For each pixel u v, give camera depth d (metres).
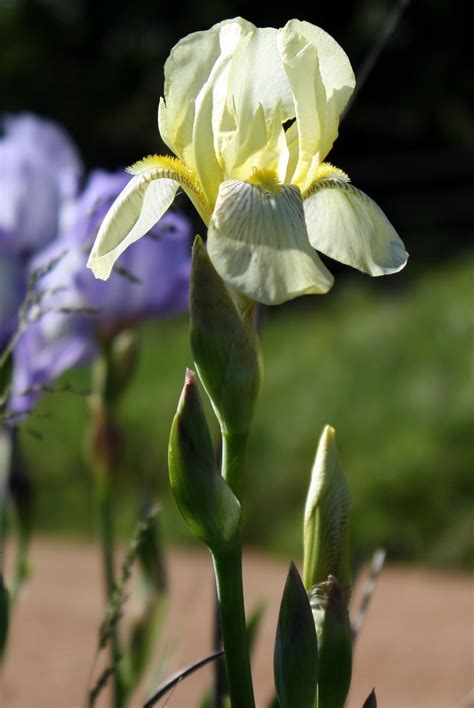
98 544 3.03
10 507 1.01
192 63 0.79
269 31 0.79
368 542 0.89
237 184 0.76
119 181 1.04
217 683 0.90
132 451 3.49
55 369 1.03
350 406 3.44
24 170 1.09
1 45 7.73
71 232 1.04
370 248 0.77
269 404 3.60
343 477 0.80
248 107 0.78
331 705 0.78
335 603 0.78
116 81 7.50
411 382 3.47
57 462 3.47
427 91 6.78
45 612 2.28
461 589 2.55
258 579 2.60
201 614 2.25
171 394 3.81
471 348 3.58
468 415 3.16
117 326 1.06
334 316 4.62
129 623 1.00
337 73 0.78
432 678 1.89
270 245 0.73
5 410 0.97
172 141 0.78
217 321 0.75
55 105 7.58
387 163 6.28
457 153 6.55
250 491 3.20
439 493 2.95
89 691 0.82
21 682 1.79
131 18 7.56
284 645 0.77
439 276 4.60
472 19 6.68
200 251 0.76
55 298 1.04
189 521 0.75
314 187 0.78
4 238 1.06
